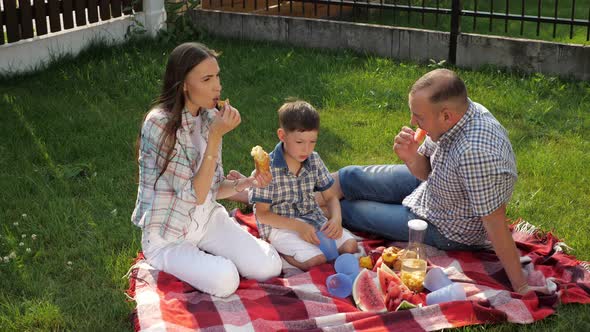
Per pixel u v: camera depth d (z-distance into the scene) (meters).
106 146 6.08
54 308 3.86
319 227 4.54
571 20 7.91
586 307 3.90
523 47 7.97
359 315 3.79
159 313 3.78
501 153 3.92
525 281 3.99
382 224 4.63
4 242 4.55
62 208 4.95
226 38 9.29
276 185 4.42
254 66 8.08
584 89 7.46
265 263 4.22
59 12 8.21
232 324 3.73
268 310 3.87
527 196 5.30
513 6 11.35
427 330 3.68
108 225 4.79
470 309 3.76
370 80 7.73
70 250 4.48
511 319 3.75
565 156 5.95
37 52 7.93
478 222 4.29
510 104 7.07
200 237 4.28
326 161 5.90
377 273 4.13
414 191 4.66
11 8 7.70
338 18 10.29
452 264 4.36
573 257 4.45
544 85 7.50
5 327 3.75
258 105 7.09
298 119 4.17
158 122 3.89
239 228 4.35
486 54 8.16
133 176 5.57
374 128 6.57
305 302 3.94
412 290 4.09
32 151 5.90
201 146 4.07
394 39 8.56
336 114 6.93
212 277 3.96
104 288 4.09
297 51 8.77
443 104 3.97
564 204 5.17
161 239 4.17
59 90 7.31
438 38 8.34
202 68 3.82
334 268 4.35
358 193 4.83
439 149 4.19
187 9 9.41
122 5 8.93
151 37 8.95
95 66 7.93
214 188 4.26
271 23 9.09
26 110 6.71
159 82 7.55
